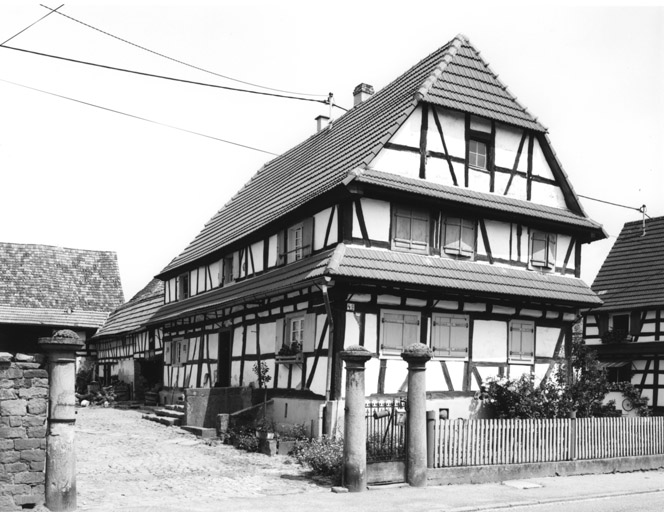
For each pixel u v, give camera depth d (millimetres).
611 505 11766
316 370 16703
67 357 9828
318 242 17938
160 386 28469
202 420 19875
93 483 11969
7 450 9445
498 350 18750
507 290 18078
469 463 13461
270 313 19516
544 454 14641
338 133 22891
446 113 18891
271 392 18844
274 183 25594
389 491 11953
